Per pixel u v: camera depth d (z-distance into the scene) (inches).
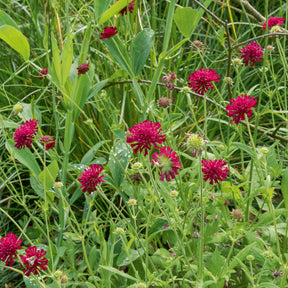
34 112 73.8
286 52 116.7
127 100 100.6
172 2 75.0
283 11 118.1
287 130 75.2
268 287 52.3
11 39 70.5
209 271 56.4
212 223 63.2
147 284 54.3
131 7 79.4
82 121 99.7
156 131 49.9
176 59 114.3
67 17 79.0
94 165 62.1
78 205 97.4
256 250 58.2
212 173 54.2
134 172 66.3
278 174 69.4
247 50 74.9
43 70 76.7
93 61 105.0
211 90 111.7
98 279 62.2
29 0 120.0
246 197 71.9
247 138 106.3
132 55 75.4
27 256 54.1
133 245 69.2
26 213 96.9
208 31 120.0
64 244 70.2
